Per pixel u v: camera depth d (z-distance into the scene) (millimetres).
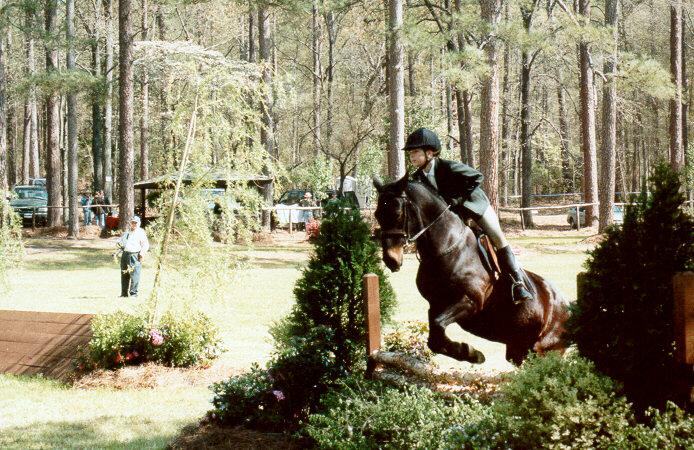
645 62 26812
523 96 42375
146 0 41469
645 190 4895
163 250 10883
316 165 40094
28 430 7898
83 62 47281
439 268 6109
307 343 7703
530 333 6508
